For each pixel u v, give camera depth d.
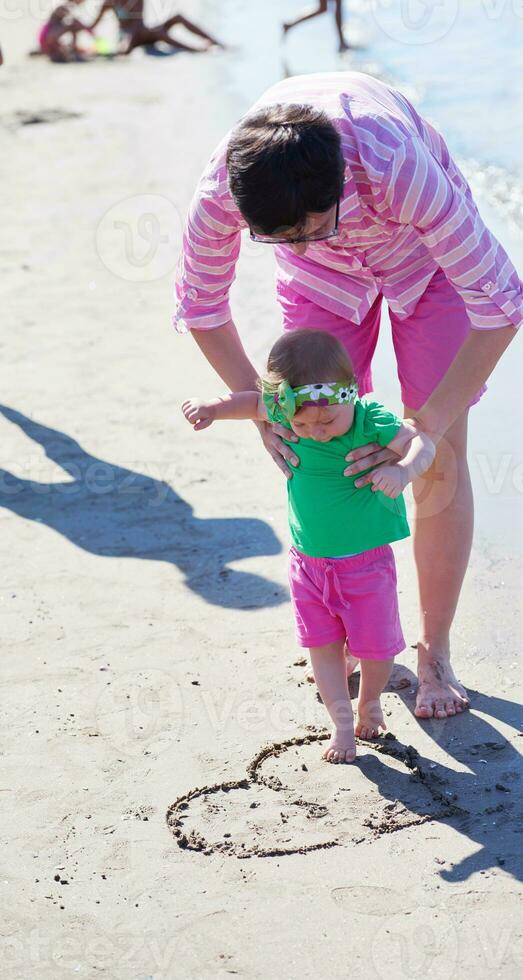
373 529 3.42
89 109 15.12
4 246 9.79
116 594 4.70
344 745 3.56
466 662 4.02
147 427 6.34
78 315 8.16
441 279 3.44
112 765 3.61
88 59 19.38
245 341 7.08
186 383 6.88
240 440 6.13
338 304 3.50
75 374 7.13
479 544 4.75
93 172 11.80
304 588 3.54
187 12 22.75
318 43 17.94
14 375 7.19
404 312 3.47
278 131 2.70
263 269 8.70
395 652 3.52
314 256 3.42
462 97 13.02
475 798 3.35
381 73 14.78
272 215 2.73
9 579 4.88
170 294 8.51
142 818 3.37
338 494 3.38
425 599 3.78
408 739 3.65
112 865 3.18
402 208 3.04
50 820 3.38
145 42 19.55
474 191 9.31
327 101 3.10
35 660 4.24
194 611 4.53
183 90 15.79
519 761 3.49
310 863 3.14
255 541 5.06
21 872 3.17
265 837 3.25
